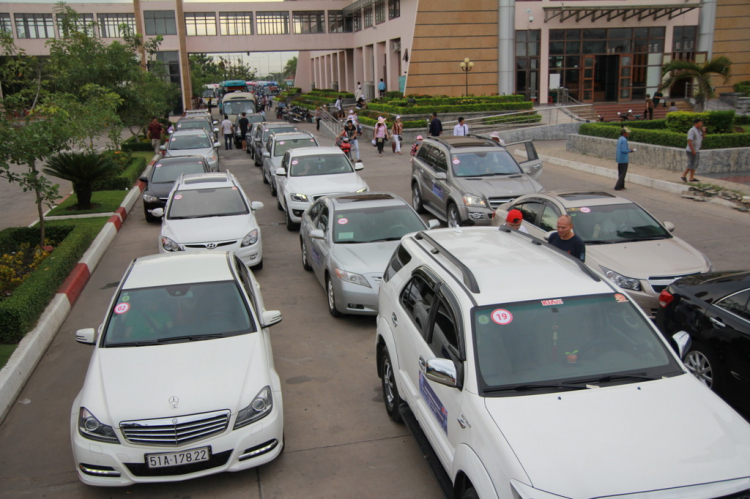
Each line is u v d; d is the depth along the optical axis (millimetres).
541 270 4789
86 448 4672
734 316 5566
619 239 8570
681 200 14875
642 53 38656
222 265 6664
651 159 19062
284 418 6031
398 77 42469
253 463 4902
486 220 11719
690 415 3670
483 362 4062
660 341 4320
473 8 36844
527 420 3643
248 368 5227
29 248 12016
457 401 4066
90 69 25797
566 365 4094
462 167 13078
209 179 12406
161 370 5164
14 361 6914
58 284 9516
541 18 37406
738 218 13008
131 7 48562
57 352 7805
